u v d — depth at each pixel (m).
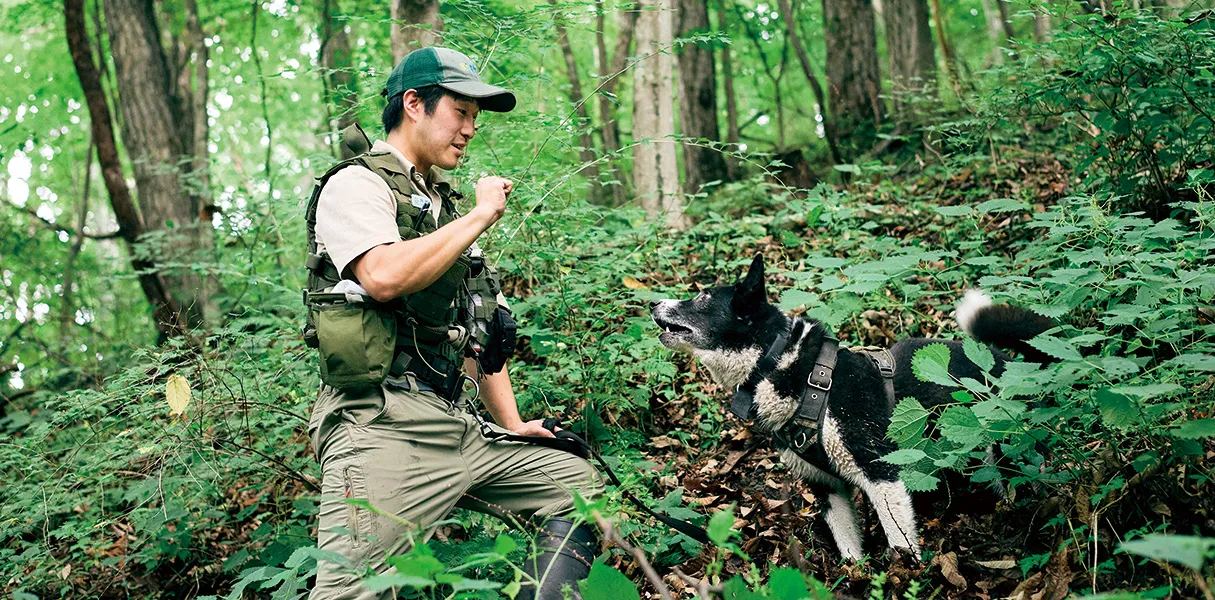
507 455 2.69
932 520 3.33
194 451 3.78
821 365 3.16
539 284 4.98
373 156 2.59
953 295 4.71
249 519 4.41
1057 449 2.85
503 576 2.79
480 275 2.83
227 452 3.77
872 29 10.79
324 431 2.57
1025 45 5.24
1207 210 3.51
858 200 6.74
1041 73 5.59
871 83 10.69
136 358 4.11
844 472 3.14
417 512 2.50
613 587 1.92
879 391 3.14
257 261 5.98
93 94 9.91
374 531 2.43
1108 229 3.37
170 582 4.05
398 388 2.51
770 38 18.53
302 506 3.65
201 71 13.49
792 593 1.63
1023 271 3.70
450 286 2.55
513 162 4.79
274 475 4.14
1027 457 3.00
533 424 2.89
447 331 2.63
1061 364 2.53
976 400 2.93
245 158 18.56
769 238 6.00
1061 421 2.80
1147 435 2.60
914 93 9.64
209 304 6.95
